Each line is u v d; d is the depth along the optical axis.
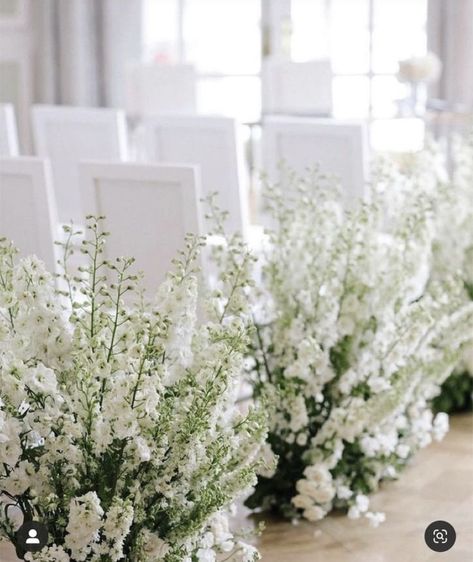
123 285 3.49
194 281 2.46
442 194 4.38
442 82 8.40
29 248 3.85
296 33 9.06
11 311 2.43
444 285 3.77
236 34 9.26
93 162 3.54
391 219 4.01
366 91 8.84
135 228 3.53
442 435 3.75
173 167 3.39
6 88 9.24
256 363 3.41
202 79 9.36
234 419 2.60
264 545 3.26
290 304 3.39
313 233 3.57
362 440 3.37
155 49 9.38
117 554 2.29
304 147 4.75
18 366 2.29
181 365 2.47
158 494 2.42
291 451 3.38
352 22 8.84
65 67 9.30
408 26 8.62
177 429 2.38
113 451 2.33
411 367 3.39
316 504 3.41
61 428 2.32
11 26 9.15
